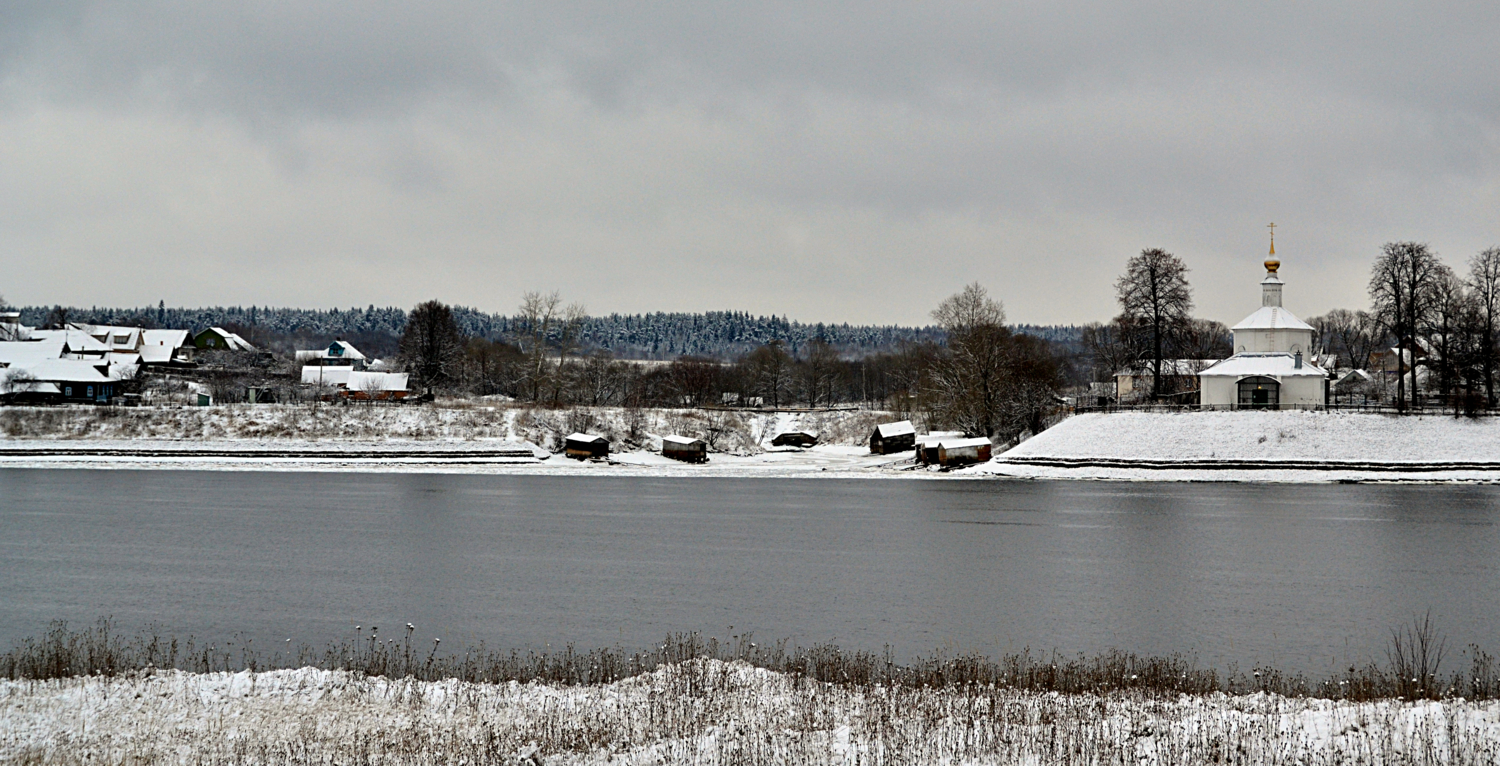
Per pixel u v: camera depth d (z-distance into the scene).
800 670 35.16
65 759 26.72
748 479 114.56
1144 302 122.88
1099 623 47.91
